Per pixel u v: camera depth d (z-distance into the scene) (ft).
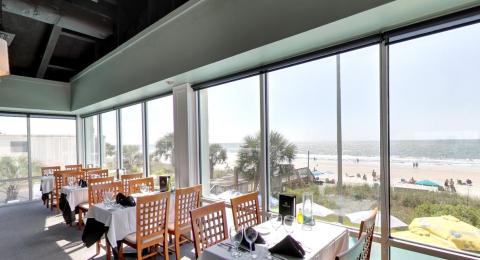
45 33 17.72
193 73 11.10
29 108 20.04
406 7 5.90
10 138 20.58
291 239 5.90
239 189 11.19
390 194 7.13
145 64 13.25
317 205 8.69
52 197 18.31
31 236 13.09
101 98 17.60
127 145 18.53
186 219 10.34
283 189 9.67
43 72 19.98
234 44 8.89
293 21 7.32
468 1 5.67
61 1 12.51
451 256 6.12
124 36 15.37
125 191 13.34
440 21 6.20
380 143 7.21
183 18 10.94
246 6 8.52
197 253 6.65
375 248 7.39
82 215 14.53
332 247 6.50
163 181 12.83
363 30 7.06
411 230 6.82
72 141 23.98
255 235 6.21
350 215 7.95
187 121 12.69
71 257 10.68
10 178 20.44
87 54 20.79
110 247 10.02
